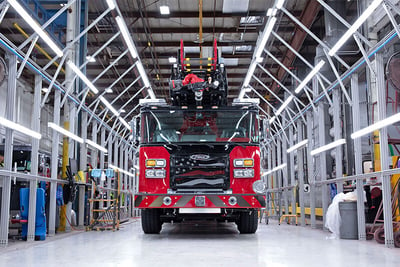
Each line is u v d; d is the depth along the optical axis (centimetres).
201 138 869
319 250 669
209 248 690
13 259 575
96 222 1141
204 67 935
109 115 2650
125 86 2372
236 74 2284
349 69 915
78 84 1301
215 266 504
